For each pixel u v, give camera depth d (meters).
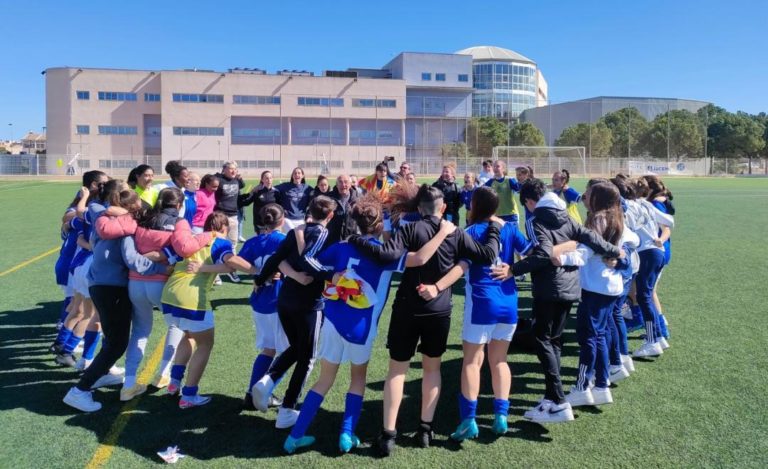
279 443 3.76
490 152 70.62
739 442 3.71
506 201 9.41
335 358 3.65
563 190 8.34
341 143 71.12
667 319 6.67
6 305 7.38
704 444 3.69
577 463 3.48
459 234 3.73
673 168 59.72
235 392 4.62
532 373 5.09
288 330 4.03
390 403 3.61
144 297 4.33
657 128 66.31
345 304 3.63
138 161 63.72
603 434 3.86
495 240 3.80
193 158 65.69
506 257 3.98
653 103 86.38
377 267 3.65
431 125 77.88
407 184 4.79
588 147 66.62
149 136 67.12
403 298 3.67
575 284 4.02
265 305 4.30
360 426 4.04
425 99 77.50
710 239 13.54
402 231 3.66
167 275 4.36
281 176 61.34
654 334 5.36
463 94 78.88
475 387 3.76
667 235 5.48
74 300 5.25
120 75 65.12
